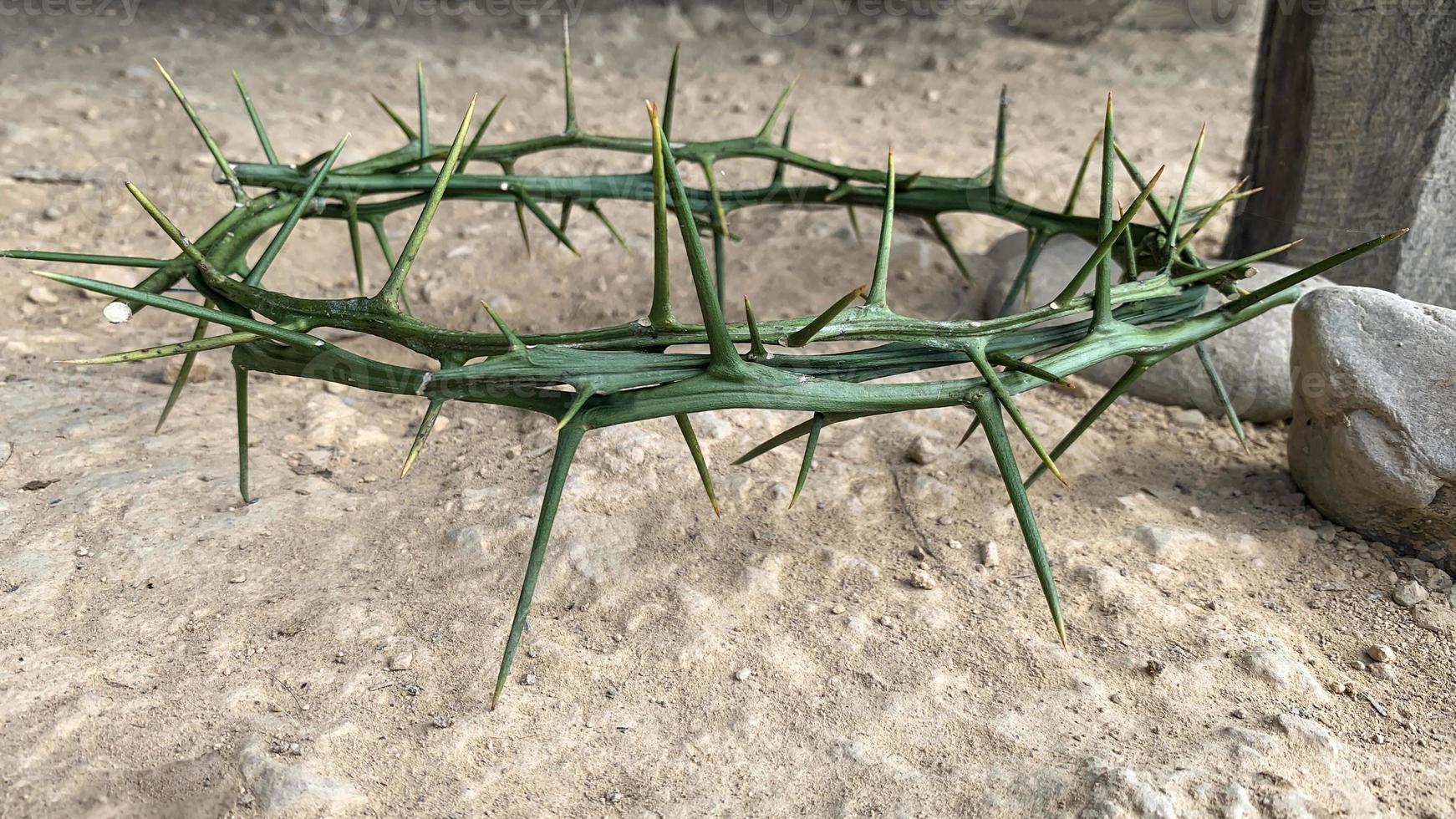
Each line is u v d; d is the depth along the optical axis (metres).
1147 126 0.81
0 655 0.30
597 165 0.70
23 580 0.32
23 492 0.36
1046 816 0.26
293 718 0.28
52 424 0.40
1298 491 0.39
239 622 0.31
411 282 0.54
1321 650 0.32
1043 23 1.02
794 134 0.76
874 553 0.35
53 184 0.60
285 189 0.36
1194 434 0.43
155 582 0.33
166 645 0.30
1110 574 0.34
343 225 0.58
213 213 0.59
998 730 0.29
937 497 0.37
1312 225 0.47
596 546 0.34
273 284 0.53
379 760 0.28
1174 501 0.39
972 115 0.82
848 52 0.96
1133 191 0.66
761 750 0.28
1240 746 0.28
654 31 0.99
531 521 0.35
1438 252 0.44
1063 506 0.37
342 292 0.53
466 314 0.51
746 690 0.30
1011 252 0.54
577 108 0.80
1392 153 0.44
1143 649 0.31
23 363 0.45
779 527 0.36
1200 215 0.45
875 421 0.41
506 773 0.27
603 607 0.33
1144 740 0.28
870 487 0.38
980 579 0.34
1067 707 0.29
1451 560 0.35
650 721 0.29
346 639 0.31
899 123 0.80
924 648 0.31
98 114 0.68
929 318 0.50
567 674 0.30
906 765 0.28
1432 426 0.34
